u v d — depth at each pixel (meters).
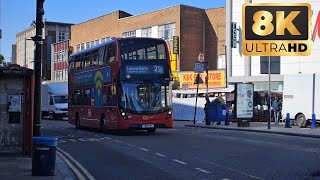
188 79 46.78
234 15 41.22
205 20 50.47
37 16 12.20
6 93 13.19
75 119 28.62
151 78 21.81
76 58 29.03
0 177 9.85
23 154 13.25
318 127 27.86
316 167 11.45
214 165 11.95
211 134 22.50
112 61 22.12
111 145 17.62
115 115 21.64
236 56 41.12
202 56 43.09
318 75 28.20
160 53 22.20
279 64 39.03
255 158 13.25
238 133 23.25
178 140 19.19
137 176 10.48
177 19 48.78
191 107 37.91
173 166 11.90
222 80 43.44
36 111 12.14
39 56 12.21
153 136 21.50
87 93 26.30
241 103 27.55
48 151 10.16
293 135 21.91
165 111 21.84
